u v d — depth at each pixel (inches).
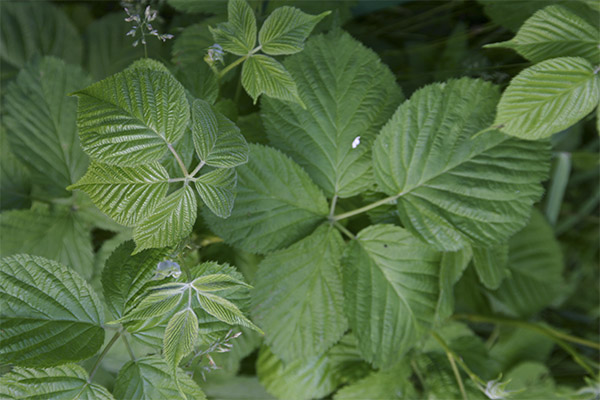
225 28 32.8
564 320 41.9
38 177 35.4
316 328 34.2
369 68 34.3
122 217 31.1
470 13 38.2
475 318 38.9
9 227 34.7
